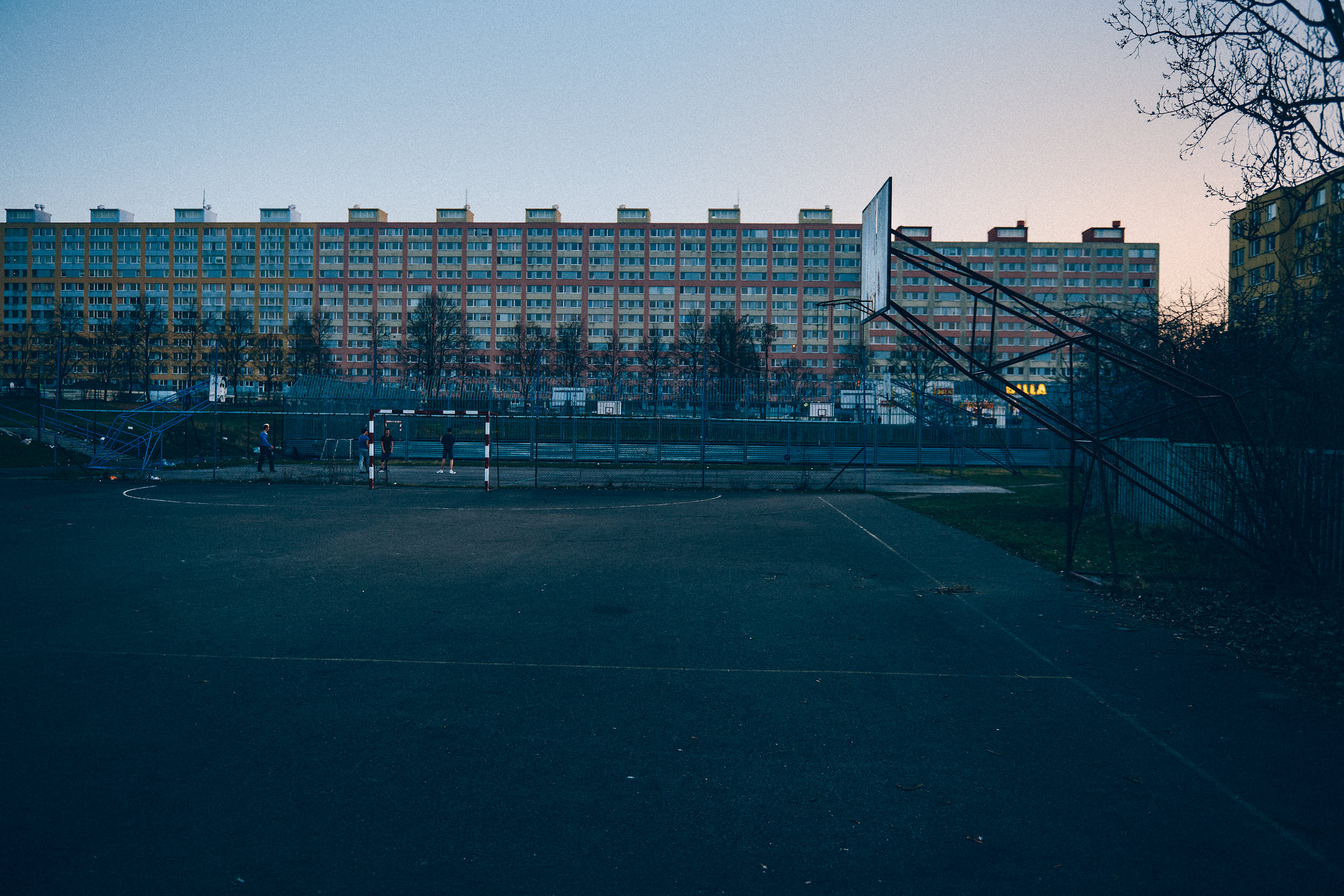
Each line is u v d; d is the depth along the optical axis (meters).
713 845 3.72
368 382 39.25
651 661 6.74
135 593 9.24
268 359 122.38
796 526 16.47
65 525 15.33
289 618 8.15
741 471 34.25
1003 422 42.97
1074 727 5.28
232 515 17.33
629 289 132.62
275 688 5.92
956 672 6.50
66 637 7.25
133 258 134.50
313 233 133.00
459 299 132.50
